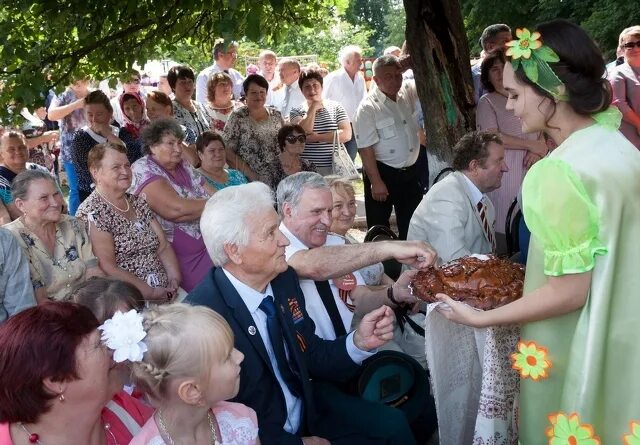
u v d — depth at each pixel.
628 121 5.24
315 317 2.94
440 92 4.46
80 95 7.12
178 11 4.83
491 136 3.63
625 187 1.91
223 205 2.37
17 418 1.68
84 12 4.43
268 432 2.36
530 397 2.15
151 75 11.45
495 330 2.41
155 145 4.44
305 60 18.23
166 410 1.86
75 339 1.68
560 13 14.93
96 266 3.95
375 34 33.25
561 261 1.93
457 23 4.46
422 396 2.79
